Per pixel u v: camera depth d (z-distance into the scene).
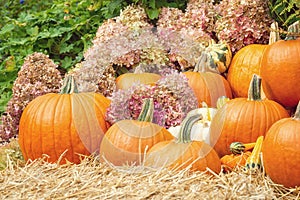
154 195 2.97
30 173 3.40
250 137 3.76
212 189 3.09
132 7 4.85
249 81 4.33
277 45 4.01
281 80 3.94
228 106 3.86
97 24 5.73
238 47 4.56
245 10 4.52
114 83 4.22
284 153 3.30
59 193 3.07
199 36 4.56
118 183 3.14
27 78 4.68
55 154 3.81
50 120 3.80
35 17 6.11
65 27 5.80
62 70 5.63
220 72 4.50
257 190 3.14
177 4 5.12
